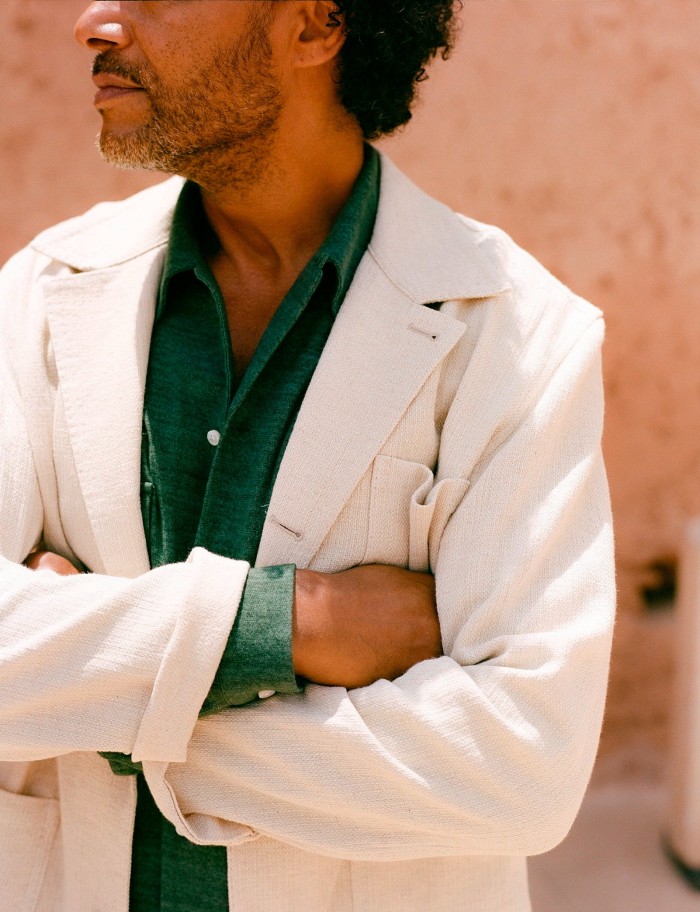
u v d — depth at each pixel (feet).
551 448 3.36
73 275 3.61
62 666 2.91
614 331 6.81
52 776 3.57
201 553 3.01
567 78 6.37
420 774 2.95
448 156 6.33
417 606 3.23
